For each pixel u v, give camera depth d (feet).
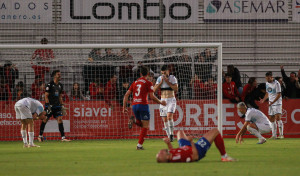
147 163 90.99
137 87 123.95
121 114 172.35
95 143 152.15
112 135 171.83
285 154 110.83
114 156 106.73
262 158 101.09
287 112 178.40
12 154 113.60
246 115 141.38
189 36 199.21
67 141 162.91
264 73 196.34
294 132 178.40
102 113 171.73
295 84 179.32
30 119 135.13
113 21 198.80
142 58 183.42
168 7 199.11
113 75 173.17
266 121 143.23
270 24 202.18
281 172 77.77
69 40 198.18
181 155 83.35
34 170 82.33
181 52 182.80
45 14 197.98
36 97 172.14
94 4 198.70
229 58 199.62
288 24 202.59
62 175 75.46
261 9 201.67
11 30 196.95
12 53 188.75
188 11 199.41
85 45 153.17
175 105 155.63
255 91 174.29
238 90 175.63
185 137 85.92
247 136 175.22
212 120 173.06
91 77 175.22
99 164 90.58
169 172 77.10
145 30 198.90
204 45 152.97
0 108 169.37
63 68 179.32
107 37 198.39
